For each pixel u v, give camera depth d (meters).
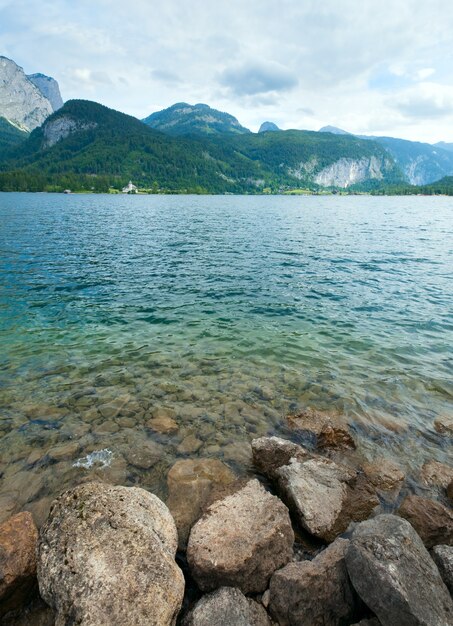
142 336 15.79
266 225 67.56
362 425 10.14
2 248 36.66
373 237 51.81
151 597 4.80
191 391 11.55
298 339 15.79
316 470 7.84
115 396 11.12
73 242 42.28
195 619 5.02
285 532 6.24
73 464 8.35
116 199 174.50
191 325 17.20
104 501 5.95
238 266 30.91
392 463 8.70
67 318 17.78
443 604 5.09
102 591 4.75
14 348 14.24
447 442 9.53
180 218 80.12
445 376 12.80
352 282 25.97
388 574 5.14
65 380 11.95
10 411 10.20
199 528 6.21
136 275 27.09
